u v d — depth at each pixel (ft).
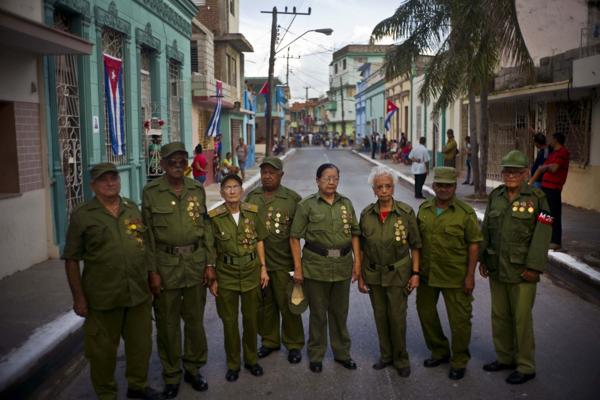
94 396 15.38
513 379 15.62
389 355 16.69
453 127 81.97
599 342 18.81
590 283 24.76
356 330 19.90
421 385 15.58
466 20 44.16
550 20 55.52
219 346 18.72
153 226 15.21
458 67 46.85
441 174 15.46
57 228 29.12
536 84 47.24
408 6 50.03
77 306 13.96
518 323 15.65
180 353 15.74
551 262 28.78
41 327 18.61
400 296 15.97
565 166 29.40
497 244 15.93
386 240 15.76
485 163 50.83
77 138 32.58
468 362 17.11
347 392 15.20
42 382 16.21
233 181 15.97
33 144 27.07
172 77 54.60
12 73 25.29
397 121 130.41
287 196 17.25
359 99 203.10
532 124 54.19
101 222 13.89
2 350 16.62
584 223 38.17
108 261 13.92
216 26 82.02
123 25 39.01
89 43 26.73
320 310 16.42
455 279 15.64
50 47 24.79
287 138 209.97
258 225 16.38
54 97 28.66
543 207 15.37
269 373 16.49
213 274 15.83
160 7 47.88
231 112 85.81
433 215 15.85
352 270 16.53
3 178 25.73
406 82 117.91
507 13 42.55
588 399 14.71
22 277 24.76
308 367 16.83
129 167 40.24
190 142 59.82
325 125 296.10
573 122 47.19
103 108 35.42
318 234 16.01
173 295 15.21
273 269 17.07
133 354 14.85
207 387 15.57
